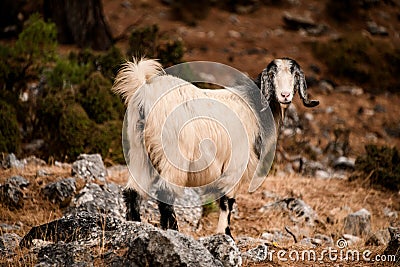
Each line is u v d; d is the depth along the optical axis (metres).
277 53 34.78
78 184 14.41
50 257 9.28
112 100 19.20
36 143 19.02
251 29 37.47
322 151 24.53
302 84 11.53
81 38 29.97
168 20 37.34
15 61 22.42
